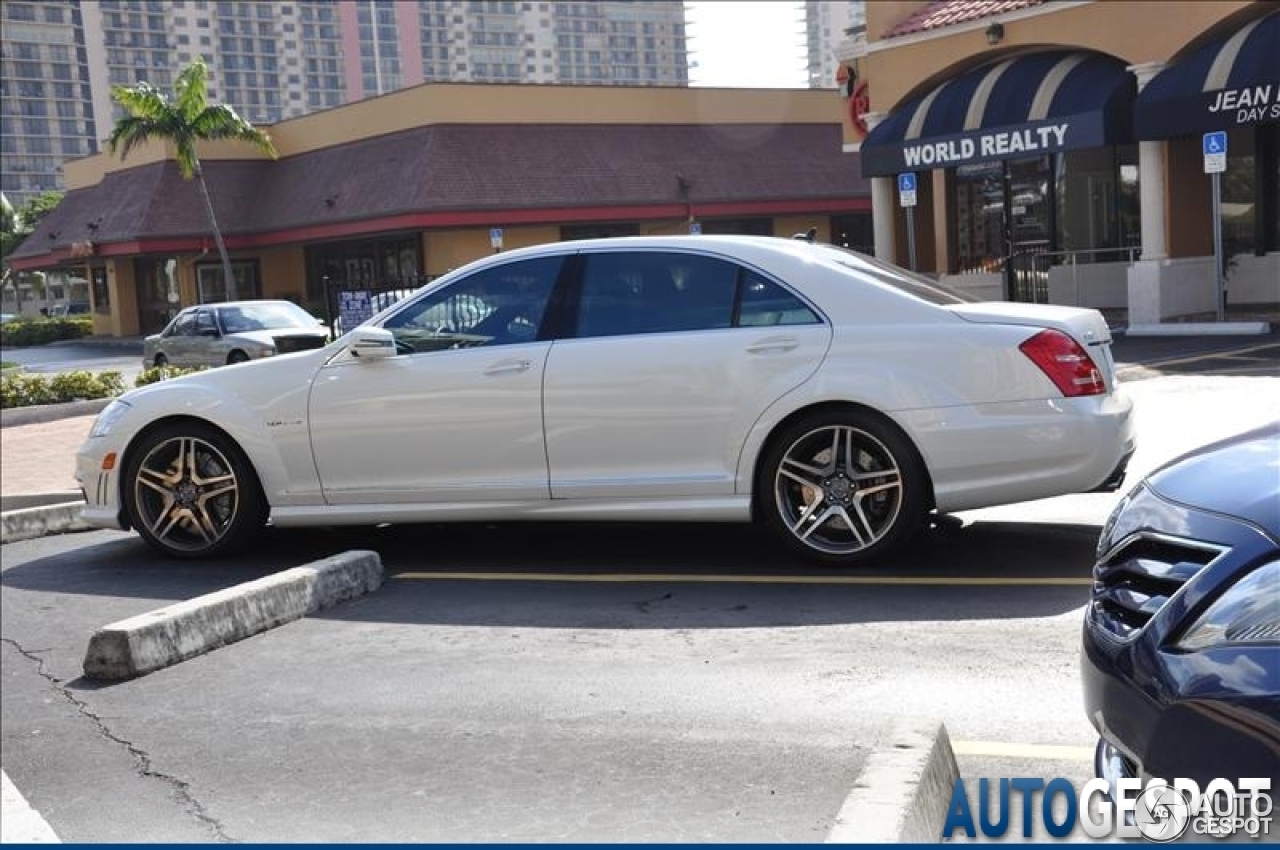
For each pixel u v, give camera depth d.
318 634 6.07
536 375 6.68
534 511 6.77
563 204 38.88
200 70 41.78
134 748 4.81
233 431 7.30
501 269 6.96
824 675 4.97
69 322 51.50
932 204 25.05
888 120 22.52
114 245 44.88
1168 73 18.03
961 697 4.64
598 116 41.09
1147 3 18.31
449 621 6.12
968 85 21.19
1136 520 3.07
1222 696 2.61
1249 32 17.12
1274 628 2.59
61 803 4.36
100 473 7.68
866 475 6.28
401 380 6.96
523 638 5.76
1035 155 20.12
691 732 4.50
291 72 189.88
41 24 173.00
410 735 4.69
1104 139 18.77
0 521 9.16
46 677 5.77
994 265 24.05
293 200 43.31
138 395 7.62
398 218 37.94
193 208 44.44
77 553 8.49
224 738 4.82
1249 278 19.97
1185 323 17.69
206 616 5.94
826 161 43.97
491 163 38.88
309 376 7.20
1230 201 20.34
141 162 46.56
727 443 6.39
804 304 6.38
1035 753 4.11
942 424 6.08
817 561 6.44
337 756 4.55
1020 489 6.06
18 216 73.12
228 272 42.50
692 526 7.82
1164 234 19.03
